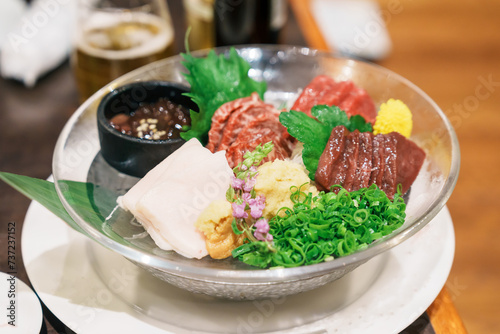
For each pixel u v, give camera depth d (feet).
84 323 1.10
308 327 1.10
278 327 1.11
